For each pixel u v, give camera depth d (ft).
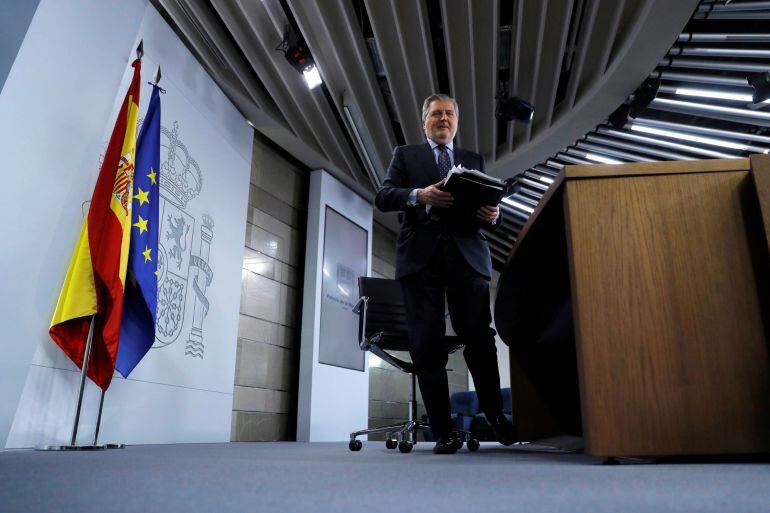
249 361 16.70
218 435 14.32
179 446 10.60
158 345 12.14
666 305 4.25
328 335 19.90
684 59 15.85
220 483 2.83
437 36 16.81
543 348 8.04
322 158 20.53
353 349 21.26
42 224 8.34
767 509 1.94
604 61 15.99
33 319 8.01
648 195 4.51
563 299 6.52
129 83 11.76
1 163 7.64
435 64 16.57
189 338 13.38
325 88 18.49
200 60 15.71
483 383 6.78
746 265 4.30
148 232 9.82
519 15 14.03
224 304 15.15
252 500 2.19
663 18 13.91
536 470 3.65
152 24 12.80
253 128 18.37
